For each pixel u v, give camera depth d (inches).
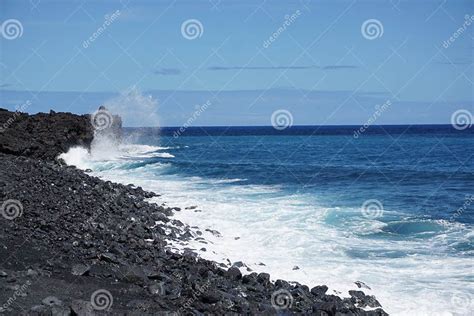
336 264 642.8
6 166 1109.7
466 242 751.7
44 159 1628.9
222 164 2025.1
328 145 3772.1
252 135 6530.5
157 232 732.0
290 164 2117.4
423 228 843.4
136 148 2728.8
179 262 580.1
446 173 1769.2
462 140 4244.6
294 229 815.7
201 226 822.5
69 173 1175.6
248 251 690.8
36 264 503.5
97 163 1823.3
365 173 1742.1
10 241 565.3
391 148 3312.0
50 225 639.1
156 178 1521.9
